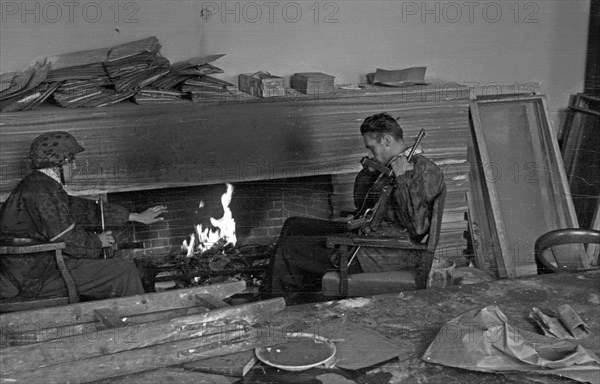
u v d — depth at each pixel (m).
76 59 4.73
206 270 5.30
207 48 5.26
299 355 2.95
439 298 3.60
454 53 5.86
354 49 5.60
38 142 4.05
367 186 4.45
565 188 5.71
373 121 4.24
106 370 2.79
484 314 3.12
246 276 5.30
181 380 2.82
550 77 6.14
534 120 5.84
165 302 3.28
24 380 2.69
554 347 3.04
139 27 5.07
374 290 4.07
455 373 2.90
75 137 4.62
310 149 5.14
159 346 2.88
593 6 6.06
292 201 5.79
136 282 4.15
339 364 2.93
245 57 5.36
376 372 2.90
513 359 2.91
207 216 5.77
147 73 4.73
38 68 4.61
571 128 6.13
